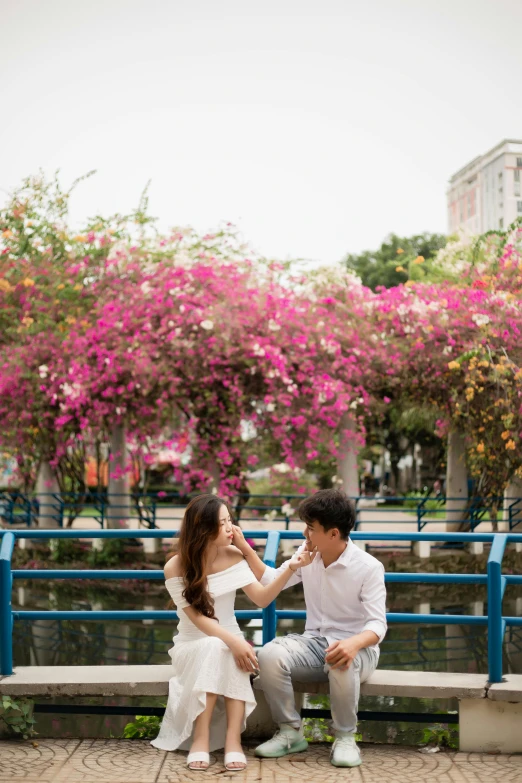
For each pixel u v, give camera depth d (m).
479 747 4.32
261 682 4.23
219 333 13.52
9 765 4.09
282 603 13.02
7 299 14.59
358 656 4.20
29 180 14.90
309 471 18.00
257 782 3.82
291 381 13.62
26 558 15.31
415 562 13.90
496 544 4.50
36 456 15.96
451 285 15.00
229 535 4.32
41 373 13.91
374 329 14.30
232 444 14.30
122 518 15.27
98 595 14.02
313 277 14.49
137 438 14.60
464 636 11.45
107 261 14.18
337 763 4.04
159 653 10.83
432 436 24.91
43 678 4.55
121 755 4.21
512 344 13.77
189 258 13.96
